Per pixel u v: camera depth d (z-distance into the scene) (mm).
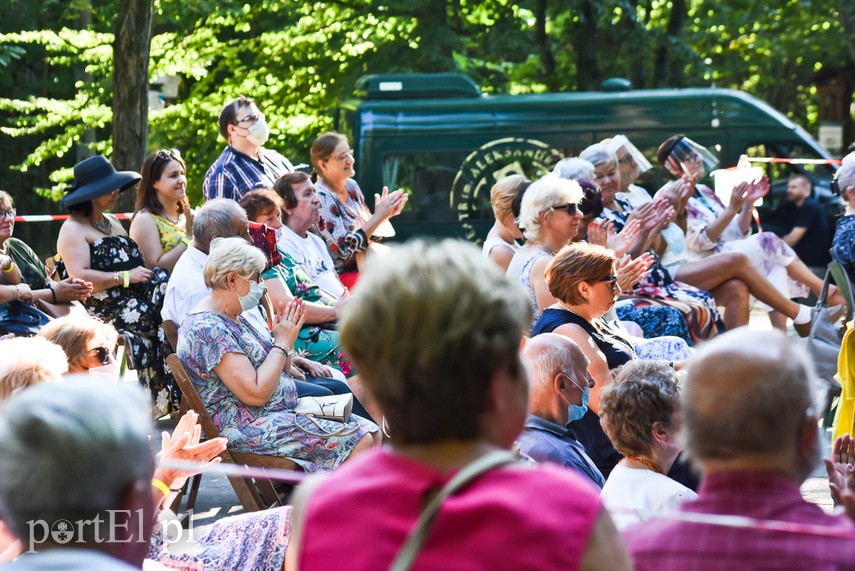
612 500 4520
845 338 6441
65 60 22500
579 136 16906
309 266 8492
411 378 2150
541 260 7230
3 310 7953
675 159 11430
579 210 7723
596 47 23766
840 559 2561
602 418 4660
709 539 2666
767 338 2729
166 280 8617
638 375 4633
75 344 5438
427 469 2150
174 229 8875
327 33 23359
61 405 2113
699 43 29641
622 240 8336
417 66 23234
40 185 28672
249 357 6598
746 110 16922
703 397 2686
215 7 22938
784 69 35250
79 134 22688
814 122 38125
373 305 2176
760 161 16047
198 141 22953
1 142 28312
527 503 2070
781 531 2617
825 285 8609
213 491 7949
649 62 24359
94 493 2098
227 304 6578
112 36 21859
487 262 2232
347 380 7930
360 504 2137
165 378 8516
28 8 25719
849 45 22234
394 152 16766
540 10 24375
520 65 26734
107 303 8391
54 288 8039
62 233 8484
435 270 2182
